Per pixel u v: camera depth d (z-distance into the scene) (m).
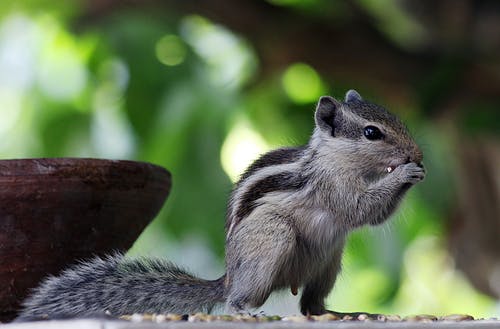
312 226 9.17
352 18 14.01
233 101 13.91
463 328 7.31
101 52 14.64
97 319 6.56
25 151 15.03
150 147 13.89
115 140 14.41
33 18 15.23
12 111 15.54
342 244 9.55
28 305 8.34
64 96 14.90
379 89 14.32
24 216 8.12
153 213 9.06
